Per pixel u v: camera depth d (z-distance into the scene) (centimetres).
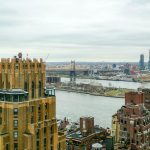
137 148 18550
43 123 12638
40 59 13012
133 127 18875
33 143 12019
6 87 12406
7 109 11738
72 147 17612
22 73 12231
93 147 16812
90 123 18888
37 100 12450
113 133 19975
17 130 11781
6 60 12381
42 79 13050
